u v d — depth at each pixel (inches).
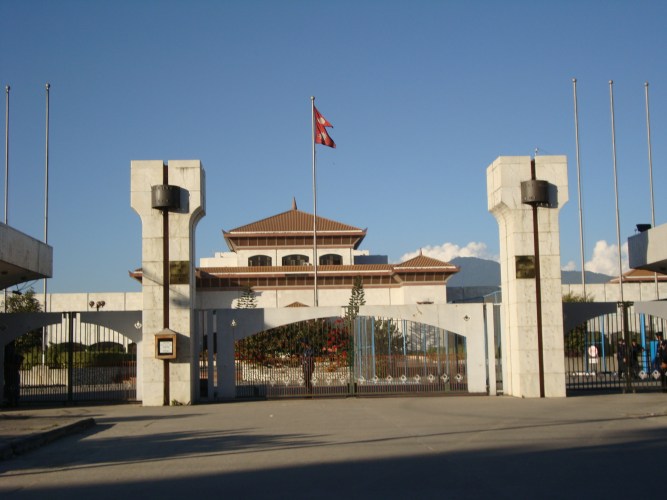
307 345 1114.7
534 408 834.8
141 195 984.3
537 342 983.6
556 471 430.6
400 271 2469.2
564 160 1002.7
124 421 783.7
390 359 1112.2
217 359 1022.4
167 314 973.8
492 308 1049.5
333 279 2529.5
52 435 621.9
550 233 995.3
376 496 368.8
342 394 1031.6
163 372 967.0
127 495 386.3
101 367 1078.4
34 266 997.8
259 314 1029.8
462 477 415.8
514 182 999.6
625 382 1050.7
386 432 631.8
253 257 2792.8
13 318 998.4
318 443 569.0
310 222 2839.6
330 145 1529.3
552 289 990.4
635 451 504.1
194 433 657.6
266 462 482.3
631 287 2260.1
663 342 1047.0
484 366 1034.7
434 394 1030.4
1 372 991.0
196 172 987.9
